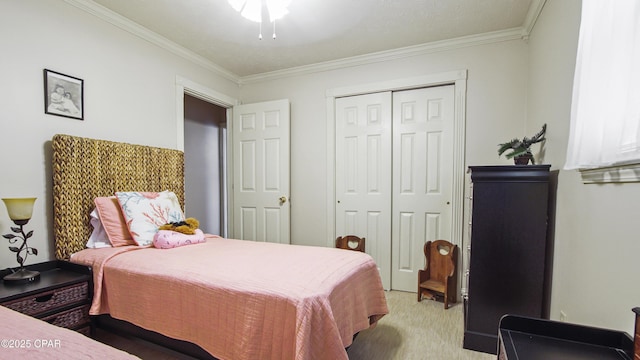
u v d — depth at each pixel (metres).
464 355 1.80
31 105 1.85
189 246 2.05
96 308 1.67
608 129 0.96
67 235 1.91
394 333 2.08
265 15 2.28
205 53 2.99
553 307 1.68
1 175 1.74
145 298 1.54
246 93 3.68
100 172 2.12
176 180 2.73
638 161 0.91
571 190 1.47
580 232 1.36
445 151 2.83
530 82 2.39
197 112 4.10
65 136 1.92
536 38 2.22
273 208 3.42
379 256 3.07
